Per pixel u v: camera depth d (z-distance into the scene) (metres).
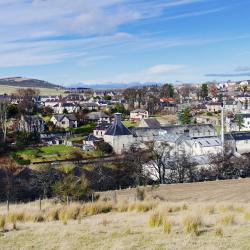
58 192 36.59
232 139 120.06
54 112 191.62
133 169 75.81
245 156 87.62
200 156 90.38
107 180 70.25
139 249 15.80
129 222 21.39
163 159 85.31
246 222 20.08
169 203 29.25
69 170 70.12
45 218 24.00
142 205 27.55
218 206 26.62
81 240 17.45
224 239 16.67
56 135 137.38
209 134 136.62
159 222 20.05
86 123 165.88
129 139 121.94
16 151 105.62
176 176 80.31
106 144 113.06
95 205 27.33
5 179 60.50
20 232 19.38
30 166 85.69
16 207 33.53
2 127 128.38
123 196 46.31
